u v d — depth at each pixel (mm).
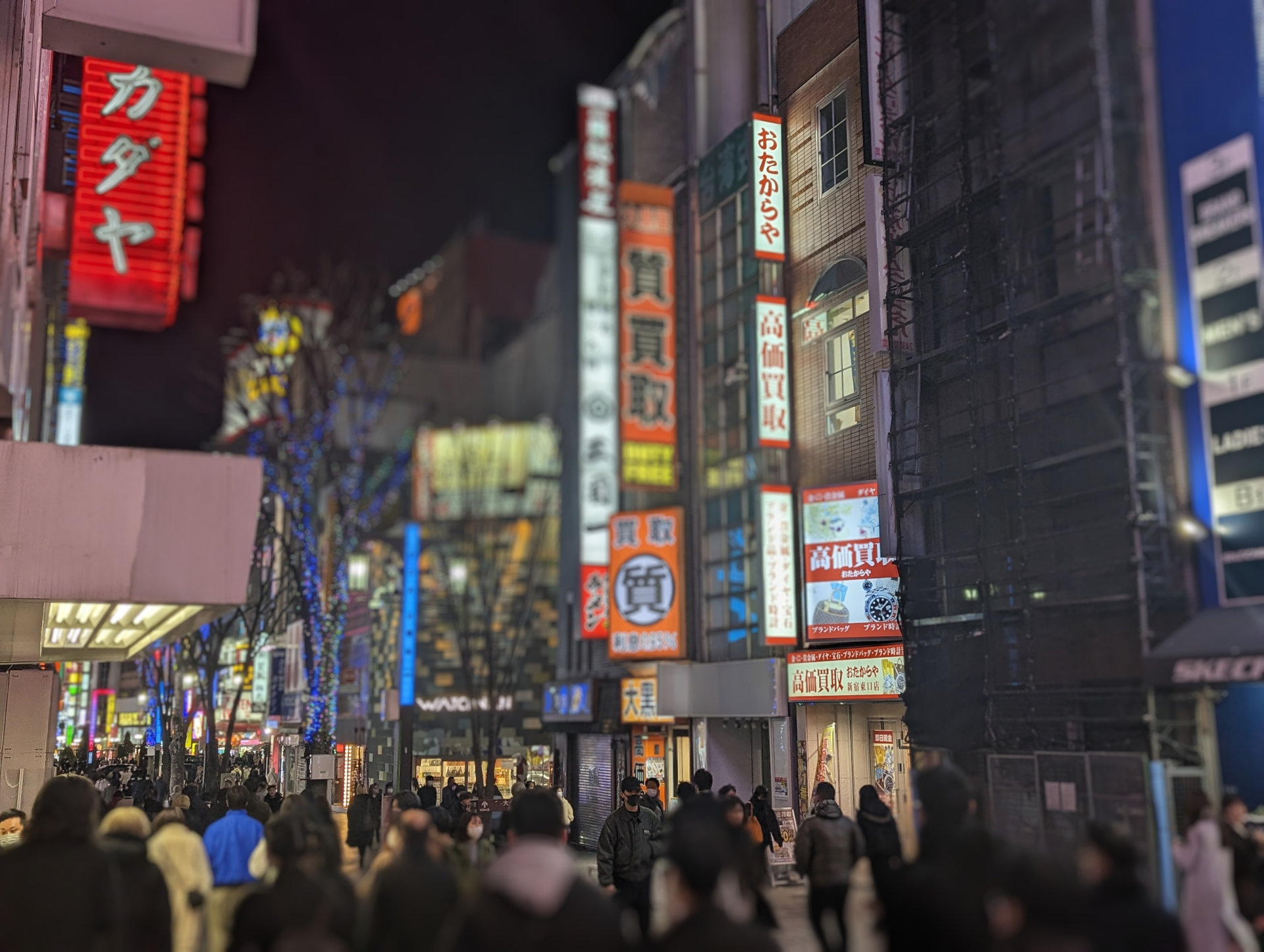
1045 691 13922
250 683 25859
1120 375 13031
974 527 16266
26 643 19672
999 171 15656
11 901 6391
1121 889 5793
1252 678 10523
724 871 4934
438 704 34750
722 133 26266
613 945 5148
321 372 31562
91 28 17156
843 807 19500
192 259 27328
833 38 21219
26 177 17156
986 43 16562
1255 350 11500
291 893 6227
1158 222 12750
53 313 32781
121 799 15320
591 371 36719
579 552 36344
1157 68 13016
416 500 54062
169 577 14898
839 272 20500
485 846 11609
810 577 19641
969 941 6078
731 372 24594
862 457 19641
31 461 14477
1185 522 12031
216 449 37125
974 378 16094
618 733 26609
